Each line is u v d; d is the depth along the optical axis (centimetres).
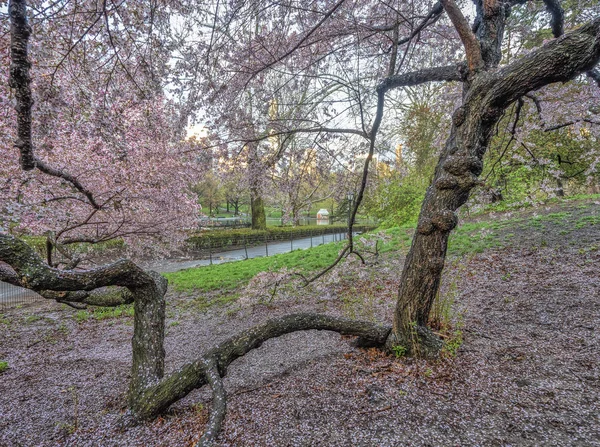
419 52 456
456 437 146
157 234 732
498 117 215
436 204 223
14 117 361
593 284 356
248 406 197
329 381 217
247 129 394
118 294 244
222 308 555
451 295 327
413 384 196
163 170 555
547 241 568
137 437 177
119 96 374
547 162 425
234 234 1697
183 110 376
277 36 349
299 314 246
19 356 423
